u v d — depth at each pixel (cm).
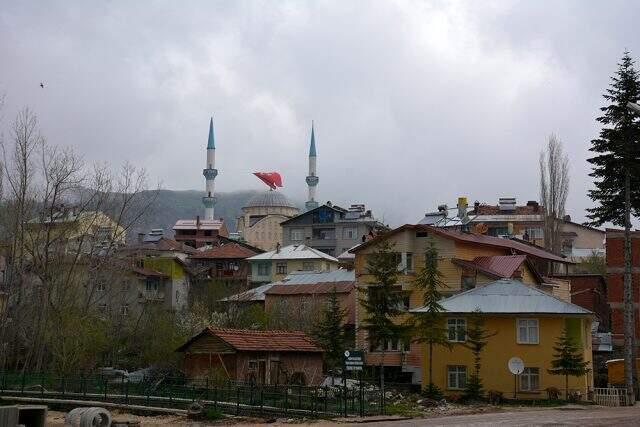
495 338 5191
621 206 5544
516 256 6262
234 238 15862
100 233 7688
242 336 4878
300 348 5075
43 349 5856
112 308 6950
